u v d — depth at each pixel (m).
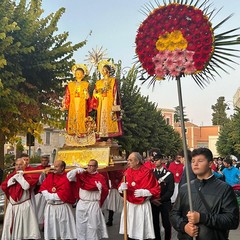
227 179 12.17
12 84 13.73
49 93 16.64
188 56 4.14
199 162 3.86
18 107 15.22
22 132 15.84
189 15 4.24
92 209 8.34
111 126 11.40
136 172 7.72
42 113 16.58
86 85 11.71
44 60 15.42
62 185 8.06
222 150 59.12
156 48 4.36
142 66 4.44
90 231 8.29
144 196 7.45
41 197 10.05
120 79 26.08
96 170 8.51
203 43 4.16
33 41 15.16
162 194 8.02
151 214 7.60
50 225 8.05
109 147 10.77
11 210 7.86
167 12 4.33
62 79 16.69
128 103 26.19
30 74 15.63
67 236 8.13
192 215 3.66
